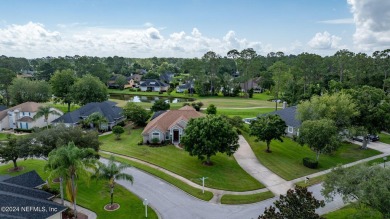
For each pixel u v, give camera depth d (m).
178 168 41.62
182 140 42.22
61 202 31.27
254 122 49.62
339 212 29.86
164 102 77.81
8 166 43.28
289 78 94.56
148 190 35.22
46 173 40.25
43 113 62.03
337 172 26.62
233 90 122.44
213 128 40.44
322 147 41.16
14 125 68.06
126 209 30.73
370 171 23.91
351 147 52.16
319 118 47.84
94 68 140.25
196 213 30.06
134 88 148.88
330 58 124.31
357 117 49.16
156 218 29.06
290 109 62.38
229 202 32.28
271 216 20.58
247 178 38.41
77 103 83.50
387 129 48.88
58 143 34.66
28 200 26.27
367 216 25.81
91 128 63.44
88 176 28.88
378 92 52.16
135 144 53.00
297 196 21.62
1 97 95.94
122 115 69.06
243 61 124.50
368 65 96.75
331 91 76.19
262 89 137.75
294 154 48.19
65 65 157.12
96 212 30.08
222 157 45.88
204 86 123.12
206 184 36.75
